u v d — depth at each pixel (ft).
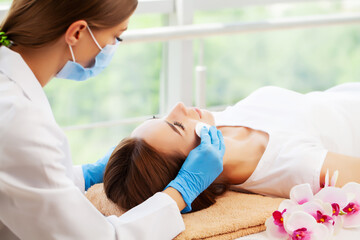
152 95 10.04
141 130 4.58
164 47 7.94
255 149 4.90
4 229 3.79
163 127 4.54
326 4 13.87
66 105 10.03
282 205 4.11
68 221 3.47
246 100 5.76
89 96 10.03
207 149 4.26
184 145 4.53
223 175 4.83
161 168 4.38
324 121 5.24
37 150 3.34
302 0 8.52
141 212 3.91
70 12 3.52
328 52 14.06
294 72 14.11
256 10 13.61
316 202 4.06
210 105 13.99
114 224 3.75
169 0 7.46
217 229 4.11
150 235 3.81
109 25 3.72
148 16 10.39
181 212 4.38
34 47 3.60
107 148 10.79
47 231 3.48
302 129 5.09
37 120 3.40
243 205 4.44
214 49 13.65
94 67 3.97
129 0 3.75
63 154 3.54
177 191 4.13
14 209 3.43
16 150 3.31
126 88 10.01
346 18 7.57
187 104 7.81
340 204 4.11
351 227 4.19
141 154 4.38
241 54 13.79
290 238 3.99
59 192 3.41
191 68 7.66
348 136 5.29
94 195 4.65
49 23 3.52
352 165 4.40
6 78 3.55
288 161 4.60
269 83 14.11
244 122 5.32
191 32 6.68
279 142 4.81
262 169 4.75
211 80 13.84
